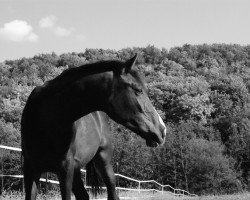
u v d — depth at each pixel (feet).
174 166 168.86
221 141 199.11
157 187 165.48
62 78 14.85
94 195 21.27
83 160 17.89
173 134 177.06
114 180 20.89
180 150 170.81
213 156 169.27
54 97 14.67
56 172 15.11
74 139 15.30
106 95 14.12
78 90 14.46
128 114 13.89
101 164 20.52
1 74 304.09
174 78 294.46
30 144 15.05
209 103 254.06
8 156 94.22
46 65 312.71
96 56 349.20
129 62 14.01
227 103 249.55
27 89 237.04
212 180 164.25
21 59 331.36
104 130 20.25
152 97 261.24
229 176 165.99
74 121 14.92
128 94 13.91
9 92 239.30
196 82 272.92
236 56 420.36
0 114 198.70
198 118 245.45
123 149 163.22
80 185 18.62
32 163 15.25
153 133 13.78
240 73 369.91
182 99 248.73
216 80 286.66
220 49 428.56
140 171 162.91
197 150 168.86
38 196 35.73
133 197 58.80
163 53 400.06
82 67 14.60
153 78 304.71
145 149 164.45
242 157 188.85
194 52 417.90
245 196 55.57
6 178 61.11
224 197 55.52
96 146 19.03
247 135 189.57
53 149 14.74
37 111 14.89
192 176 167.84
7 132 148.15
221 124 218.18
